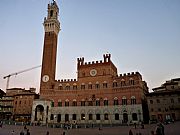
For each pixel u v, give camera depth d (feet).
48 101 362.74
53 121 361.10
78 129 245.24
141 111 310.65
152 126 233.76
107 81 354.95
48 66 391.65
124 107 325.83
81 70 383.04
